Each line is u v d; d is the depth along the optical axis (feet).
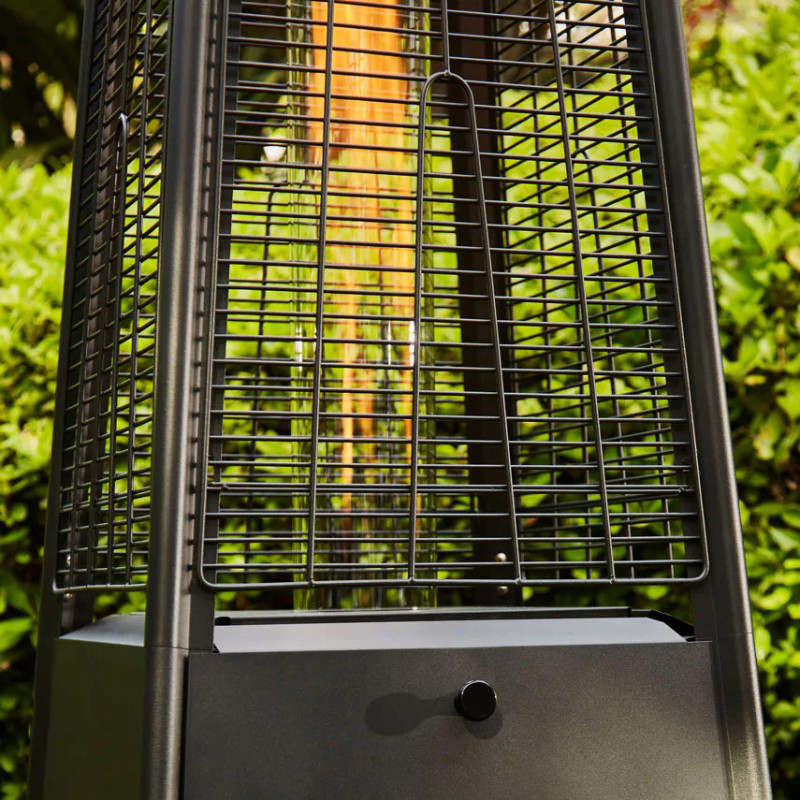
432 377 3.18
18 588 4.23
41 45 9.50
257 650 1.93
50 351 4.28
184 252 2.03
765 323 4.04
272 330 4.51
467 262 3.78
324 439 2.13
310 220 3.07
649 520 2.32
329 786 1.87
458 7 3.84
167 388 1.98
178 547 1.92
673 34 2.52
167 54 2.17
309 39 3.08
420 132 2.24
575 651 2.08
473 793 1.95
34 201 5.00
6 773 4.44
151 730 1.83
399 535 2.98
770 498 4.22
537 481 4.16
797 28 5.04
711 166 4.30
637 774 2.06
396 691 1.95
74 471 2.77
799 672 3.99
